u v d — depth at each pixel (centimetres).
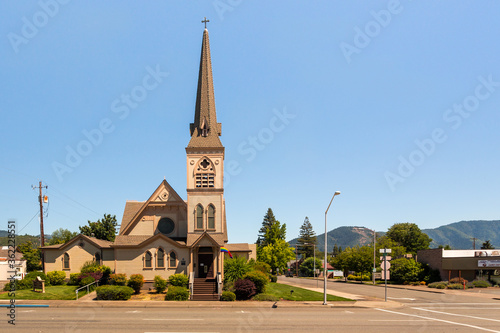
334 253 17012
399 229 11231
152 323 2298
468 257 5800
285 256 9088
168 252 4194
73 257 4400
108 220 6888
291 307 3216
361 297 4031
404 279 6391
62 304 3102
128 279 3994
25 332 2003
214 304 3250
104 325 2214
